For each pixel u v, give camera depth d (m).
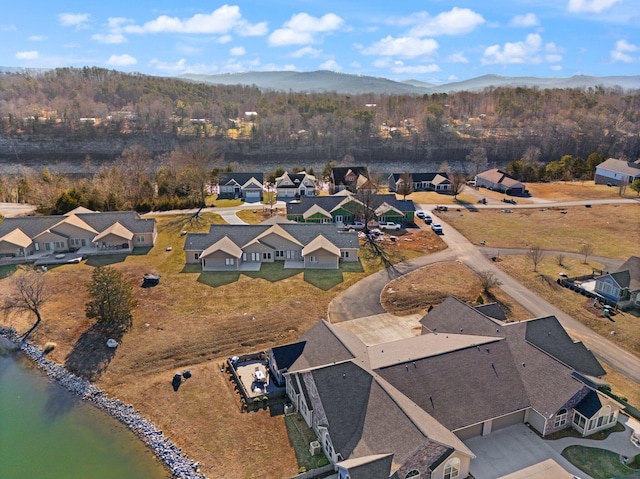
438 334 43.03
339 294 58.12
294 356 40.62
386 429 29.64
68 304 54.31
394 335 48.53
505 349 38.00
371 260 69.44
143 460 32.28
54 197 90.94
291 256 69.12
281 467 31.14
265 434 34.31
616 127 195.25
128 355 44.34
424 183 120.50
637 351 45.56
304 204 88.19
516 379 35.88
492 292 58.97
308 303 55.56
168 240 77.69
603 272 63.38
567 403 33.78
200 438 34.03
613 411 34.69
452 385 34.44
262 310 53.47
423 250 74.19
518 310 54.25
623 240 79.56
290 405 37.47
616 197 112.00
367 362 36.56
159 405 37.72
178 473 30.92
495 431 34.53
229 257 65.31
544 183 131.00
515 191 116.44
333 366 34.34
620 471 30.75
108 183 97.25
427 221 90.12
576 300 56.72
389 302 56.12
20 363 44.25
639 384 40.34
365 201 85.94
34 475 30.84
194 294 57.34
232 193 112.69
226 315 52.16
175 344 46.09
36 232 71.56
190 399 38.34
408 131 196.38
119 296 48.78
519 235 82.38
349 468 26.56
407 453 27.42
